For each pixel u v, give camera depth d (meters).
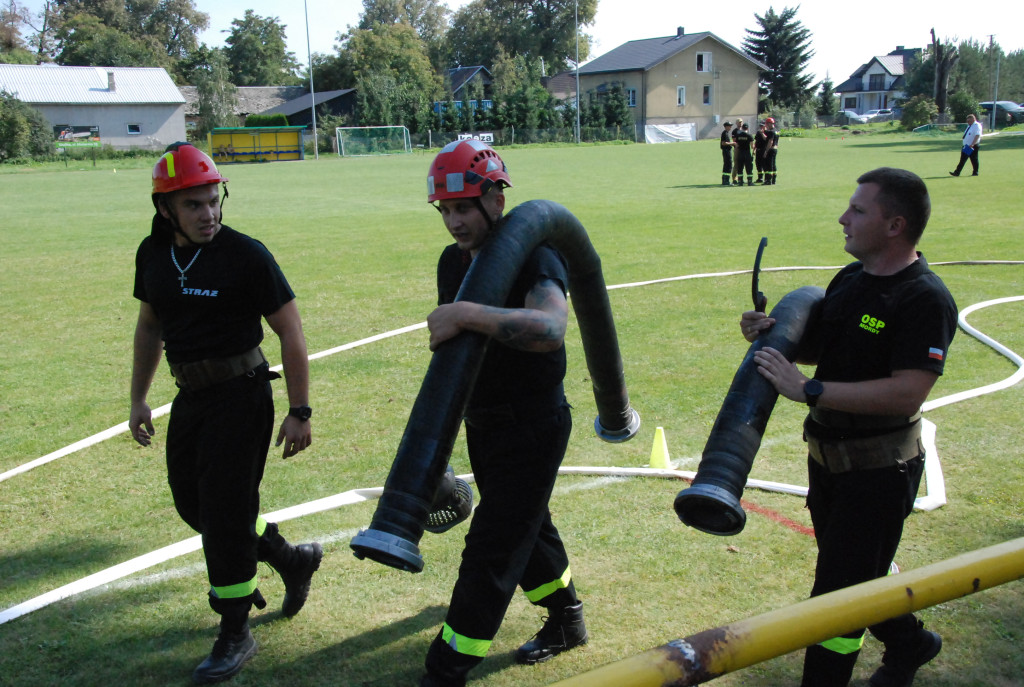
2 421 6.42
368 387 7.04
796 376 2.45
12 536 4.55
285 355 3.31
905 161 33.22
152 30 109.81
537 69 87.62
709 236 15.00
